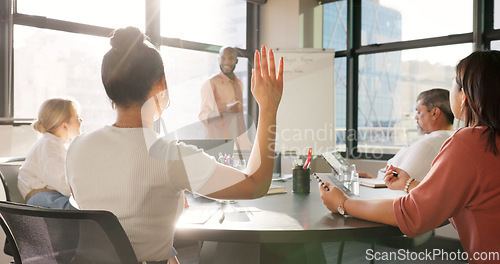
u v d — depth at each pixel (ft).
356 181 5.68
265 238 3.70
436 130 7.65
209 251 5.67
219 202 5.19
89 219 2.73
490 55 3.75
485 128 3.65
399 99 15.23
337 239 3.75
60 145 7.80
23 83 11.19
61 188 7.44
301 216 4.32
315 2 17.38
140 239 3.11
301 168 6.03
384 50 15.58
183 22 15.01
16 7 11.00
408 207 3.70
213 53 15.98
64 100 8.03
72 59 12.01
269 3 17.66
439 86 14.24
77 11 12.15
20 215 2.97
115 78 3.17
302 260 5.39
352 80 16.38
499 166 3.52
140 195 3.07
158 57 3.29
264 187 3.22
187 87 10.97
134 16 13.38
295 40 16.97
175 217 3.33
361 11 16.26
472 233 3.68
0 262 7.92
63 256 3.05
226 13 16.69
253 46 17.94
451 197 3.57
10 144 10.09
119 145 3.14
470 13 13.46
